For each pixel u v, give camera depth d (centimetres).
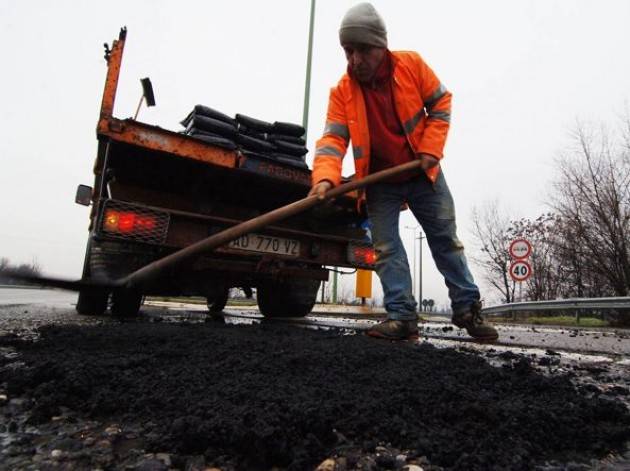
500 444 101
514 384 153
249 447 94
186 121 456
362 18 263
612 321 960
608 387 167
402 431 107
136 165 401
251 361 170
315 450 96
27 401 127
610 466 97
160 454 95
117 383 138
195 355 183
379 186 308
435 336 370
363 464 93
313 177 285
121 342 214
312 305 574
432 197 304
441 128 288
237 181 430
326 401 121
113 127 350
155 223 367
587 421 123
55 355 177
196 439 97
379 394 133
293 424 104
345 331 341
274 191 459
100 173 415
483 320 319
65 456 93
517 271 1180
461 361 188
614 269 1211
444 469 92
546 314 1516
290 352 189
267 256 436
